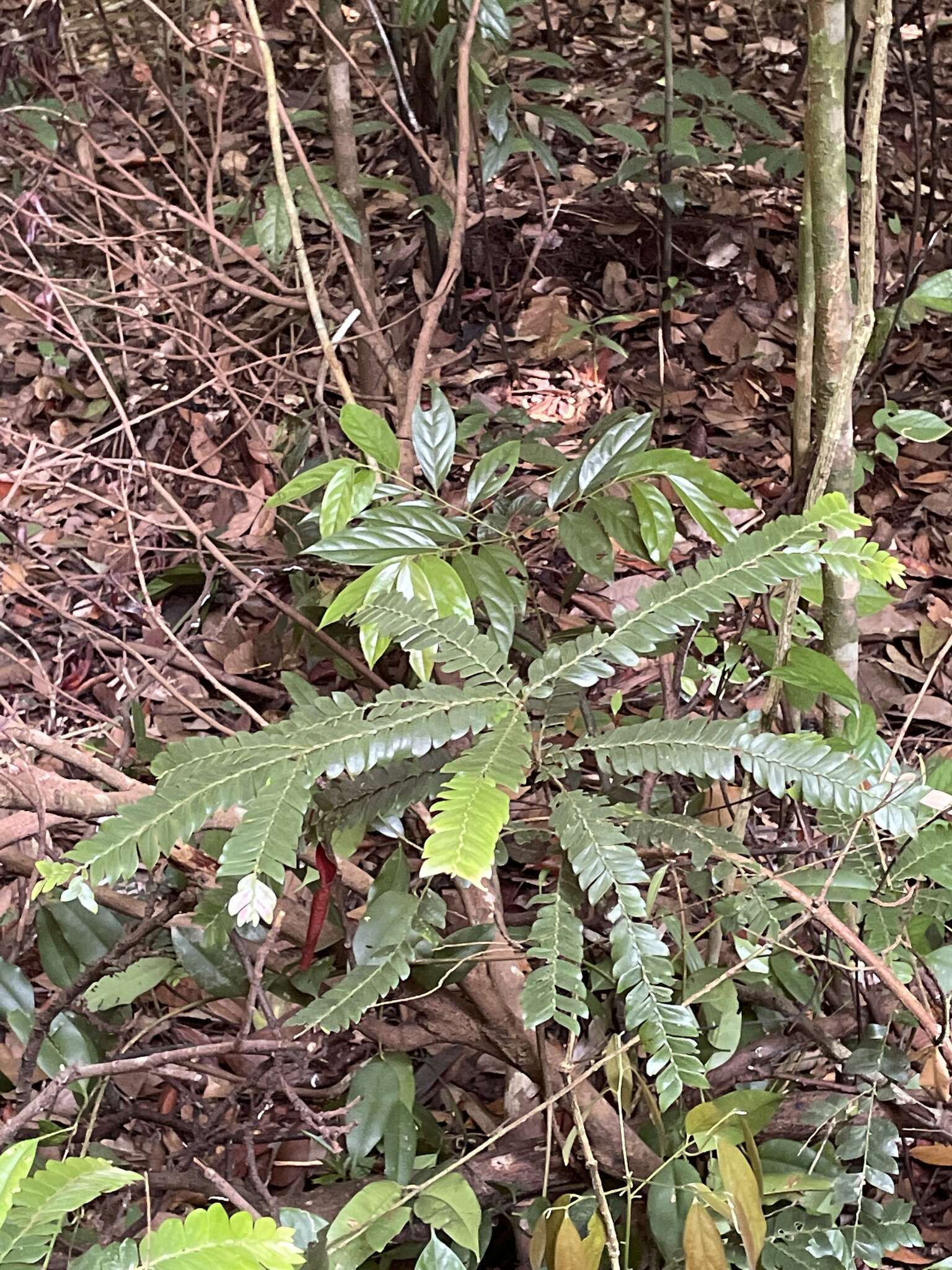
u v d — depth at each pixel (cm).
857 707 138
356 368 254
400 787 115
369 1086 138
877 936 125
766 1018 151
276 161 139
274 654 255
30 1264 81
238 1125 138
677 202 295
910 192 351
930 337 319
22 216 232
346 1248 121
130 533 173
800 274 141
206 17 286
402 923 117
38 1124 134
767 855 155
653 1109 133
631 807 112
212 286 295
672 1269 126
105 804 126
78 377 325
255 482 280
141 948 147
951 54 402
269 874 83
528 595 153
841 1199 129
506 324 341
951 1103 138
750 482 296
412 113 217
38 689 210
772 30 436
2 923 180
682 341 335
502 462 133
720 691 153
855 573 96
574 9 426
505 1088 172
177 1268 78
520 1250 148
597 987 143
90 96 330
